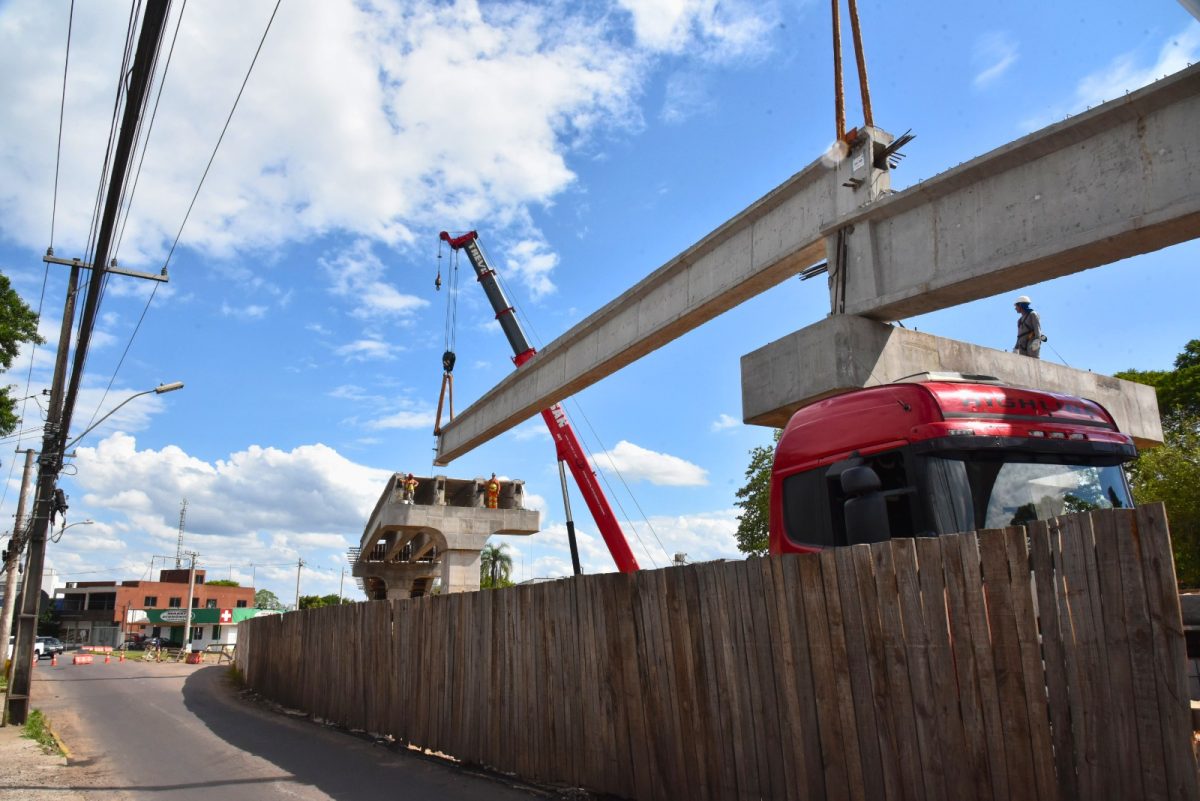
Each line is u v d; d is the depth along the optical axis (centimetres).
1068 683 452
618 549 2805
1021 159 931
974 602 500
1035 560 473
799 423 763
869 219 1110
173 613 8650
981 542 500
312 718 1585
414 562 5644
